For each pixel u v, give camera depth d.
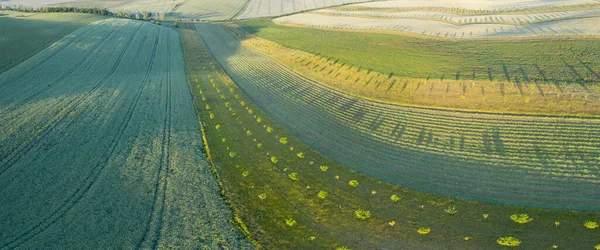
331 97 54.31
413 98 51.28
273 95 56.56
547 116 43.34
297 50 77.06
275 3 149.88
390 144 40.94
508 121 43.22
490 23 86.69
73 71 67.12
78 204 31.31
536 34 71.56
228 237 28.22
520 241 26.50
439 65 59.81
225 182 35.25
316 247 27.31
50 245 26.83
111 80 63.06
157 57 79.44
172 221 29.64
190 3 163.12
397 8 116.38
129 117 48.41
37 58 72.88
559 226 27.72
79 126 45.34
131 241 27.34
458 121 44.44
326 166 37.06
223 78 65.44
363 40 79.75
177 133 44.56
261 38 92.12
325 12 122.25
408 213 30.20
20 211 30.44
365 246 27.17
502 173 34.59
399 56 66.44
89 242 27.12
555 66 54.16
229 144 42.38
